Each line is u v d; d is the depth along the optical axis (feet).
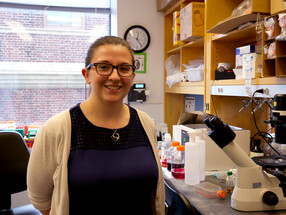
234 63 7.80
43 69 11.83
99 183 3.56
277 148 6.05
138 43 11.55
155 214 4.06
